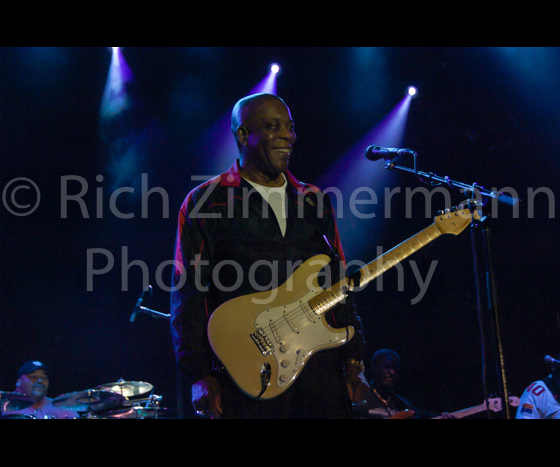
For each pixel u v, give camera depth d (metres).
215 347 2.25
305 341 2.32
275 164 2.58
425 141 6.34
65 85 6.19
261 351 2.27
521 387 5.82
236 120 2.70
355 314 2.56
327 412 2.38
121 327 6.34
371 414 4.52
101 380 6.26
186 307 2.36
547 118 6.01
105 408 4.95
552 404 4.16
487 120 6.18
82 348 6.27
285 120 2.63
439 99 6.33
